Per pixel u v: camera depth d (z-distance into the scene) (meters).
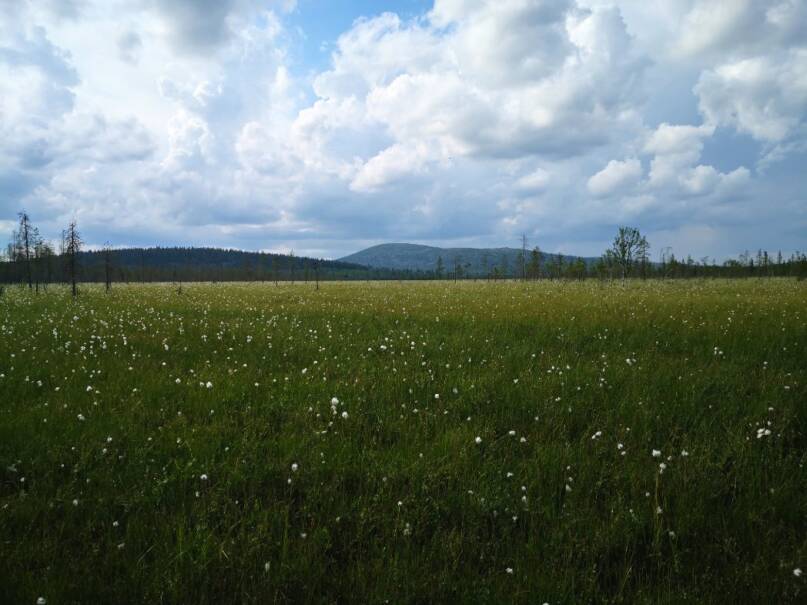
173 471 4.61
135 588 3.08
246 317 17.20
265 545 3.50
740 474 4.50
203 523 3.77
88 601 2.94
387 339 11.49
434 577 3.21
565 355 9.55
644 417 5.85
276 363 9.19
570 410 6.16
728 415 5.92
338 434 5.64
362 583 3.16
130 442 5.21
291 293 37.53
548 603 2.99
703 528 3.79
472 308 19.62
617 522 3.79
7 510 3.86
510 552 3.55
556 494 4.38
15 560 3.26
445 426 5.84
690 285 45.19
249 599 3.02
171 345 10.97
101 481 4.37
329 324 14.52
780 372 7.42
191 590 3.09
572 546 3.58
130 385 7.40
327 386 7.44
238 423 6.06
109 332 12.74
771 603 2.97
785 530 3.71
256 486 4.44
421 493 4.31
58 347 10.19
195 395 6.90
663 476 4.51
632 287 41.47
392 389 7.31
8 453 4.80
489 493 4.25
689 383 7.12
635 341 10.97
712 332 11.55
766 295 24.69
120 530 3.80
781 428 5.29
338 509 4.05
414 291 39.66
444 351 10.38
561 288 40.88
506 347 10.70
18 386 7.08
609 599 3.12
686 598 3.03
